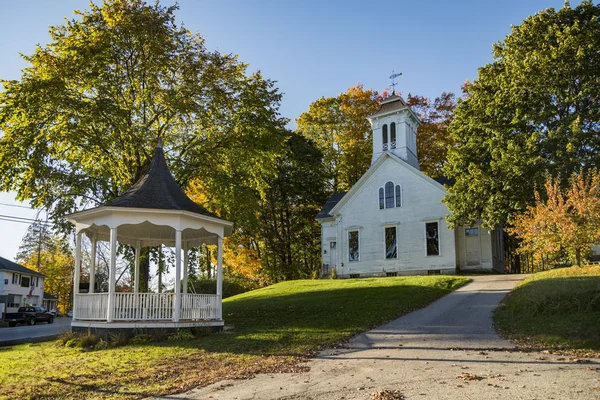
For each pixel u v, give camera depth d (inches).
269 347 510.9
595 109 1011.9
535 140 1020.5
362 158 1975.9
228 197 955.3
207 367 422.6
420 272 1373.0
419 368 382.6
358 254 1485.0
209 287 1478.8
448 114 1946.4
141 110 921.5
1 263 2256.4
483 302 756.0
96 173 954.1
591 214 805.2
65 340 612.4
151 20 864.9
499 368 367.6
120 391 345.4
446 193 1366.9
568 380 319.0
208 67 941.8
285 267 1834.4
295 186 1788.9
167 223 632.4
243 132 969.5
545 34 1106.1
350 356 452.4
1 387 362.9
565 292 621.0
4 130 812.6
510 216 1077.1
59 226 888.9
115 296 613.3
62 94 810.2
